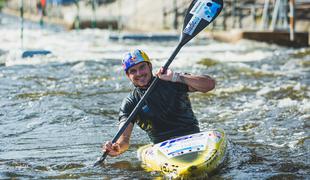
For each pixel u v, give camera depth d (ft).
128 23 159.12
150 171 33.83
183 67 76.13
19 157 38.04
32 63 77.92
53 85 62.80
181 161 32.65
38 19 194.59
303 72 71.41
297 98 55.72
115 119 49.03
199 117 49.60
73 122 47.91
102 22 158.92
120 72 71.46
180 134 36.42
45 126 46.65
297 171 34.12
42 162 36.86
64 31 148.36
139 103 35.22
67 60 81.00
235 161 35.86
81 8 189.98
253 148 39.58
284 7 110.63
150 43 112.37
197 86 35.35
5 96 56.95
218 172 33.40
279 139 42.09
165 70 35.42
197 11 40.86
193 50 97.71
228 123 47.42
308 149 39.22
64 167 35.73
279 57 86.12
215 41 116.47
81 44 109.09
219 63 79.61
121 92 59.57
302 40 103.35
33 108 52.26
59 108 52.37
